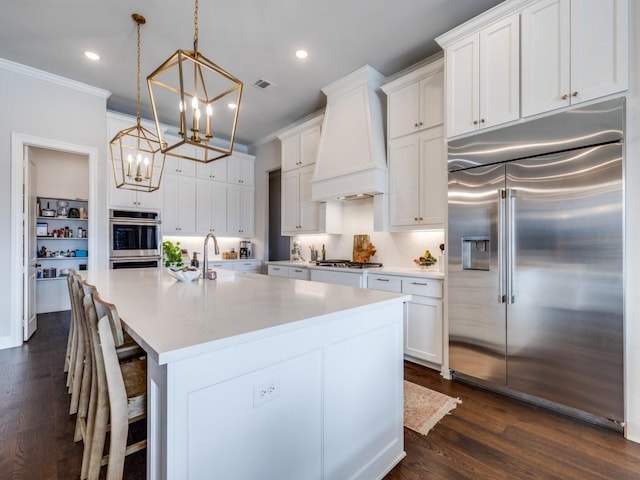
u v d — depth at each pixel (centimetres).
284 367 119
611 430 194
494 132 240
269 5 257
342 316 138
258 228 605
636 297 187
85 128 395
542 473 159
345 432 143
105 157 412
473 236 251
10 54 325
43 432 190
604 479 154
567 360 207
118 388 122
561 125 208
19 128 350
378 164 342
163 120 496
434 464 166
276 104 441
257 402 111
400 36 298
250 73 361
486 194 244
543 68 216
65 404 223
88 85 389
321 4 257
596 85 195
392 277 316
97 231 407
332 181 387
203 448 97
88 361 177
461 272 259
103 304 127
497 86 238
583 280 201
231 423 104
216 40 302
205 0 251
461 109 259
